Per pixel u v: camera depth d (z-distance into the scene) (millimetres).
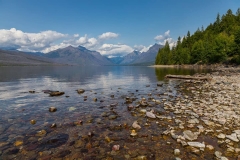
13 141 6227
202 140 6258
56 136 6656
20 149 5664
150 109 10438
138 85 22406
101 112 9953
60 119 8711
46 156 5266
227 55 78188
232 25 124562
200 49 98188
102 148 5777
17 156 5242
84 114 9562
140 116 9164
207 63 87000
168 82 25047
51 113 9758
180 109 10297
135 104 11828
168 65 133000
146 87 20359
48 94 15852
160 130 7250
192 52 104062
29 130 7258
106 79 32031
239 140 6168
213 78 27359
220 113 9219
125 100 13164
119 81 27984
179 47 131875
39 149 5676
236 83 20656
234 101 11812
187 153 5398
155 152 5496
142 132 7055
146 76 38156
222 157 5047
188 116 9000
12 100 13242
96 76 40562
